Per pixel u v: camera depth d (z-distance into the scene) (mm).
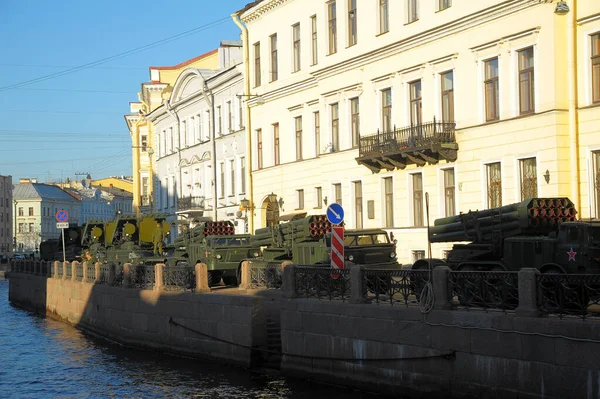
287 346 20609
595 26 25922
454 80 31125
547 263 18406
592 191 26172
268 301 23625
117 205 169250
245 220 48312
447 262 20906
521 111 28438
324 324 19328
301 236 27656
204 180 55938
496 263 19609
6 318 41250
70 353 27906
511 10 28266
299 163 42344
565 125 26844
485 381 15258
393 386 17328
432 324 16406
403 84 33938
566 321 13875
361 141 35875
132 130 79188
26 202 141625
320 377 19422
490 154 29500
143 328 27547
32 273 46875
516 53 28469
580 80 26516
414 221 33906
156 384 21375
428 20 32281
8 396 21109
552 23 26797
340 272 19234
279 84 44000
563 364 13852
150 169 74625
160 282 26828
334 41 38969
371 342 17922
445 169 32031
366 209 36594
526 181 28266
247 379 20891
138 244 39062
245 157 48562
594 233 17953
